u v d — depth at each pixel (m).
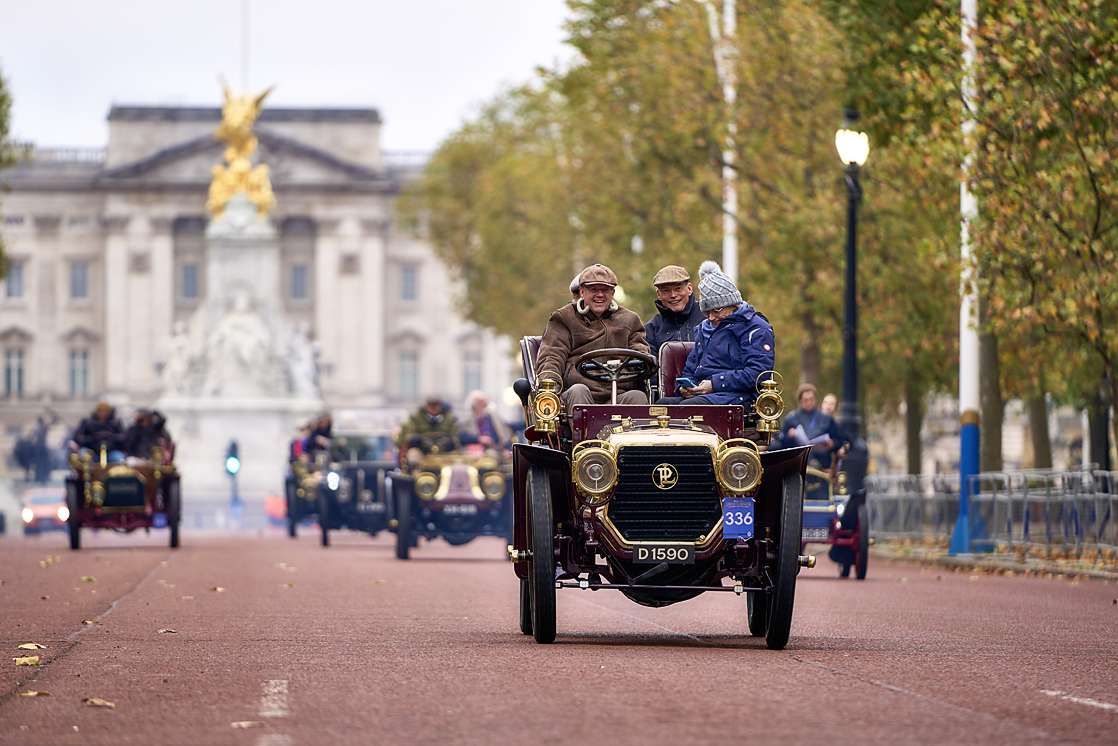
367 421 88.06
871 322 73.44
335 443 80.00
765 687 19.30
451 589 39.34
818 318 75.06
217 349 166.50
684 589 24.00
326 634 26.78
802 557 23.98
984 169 49.44
